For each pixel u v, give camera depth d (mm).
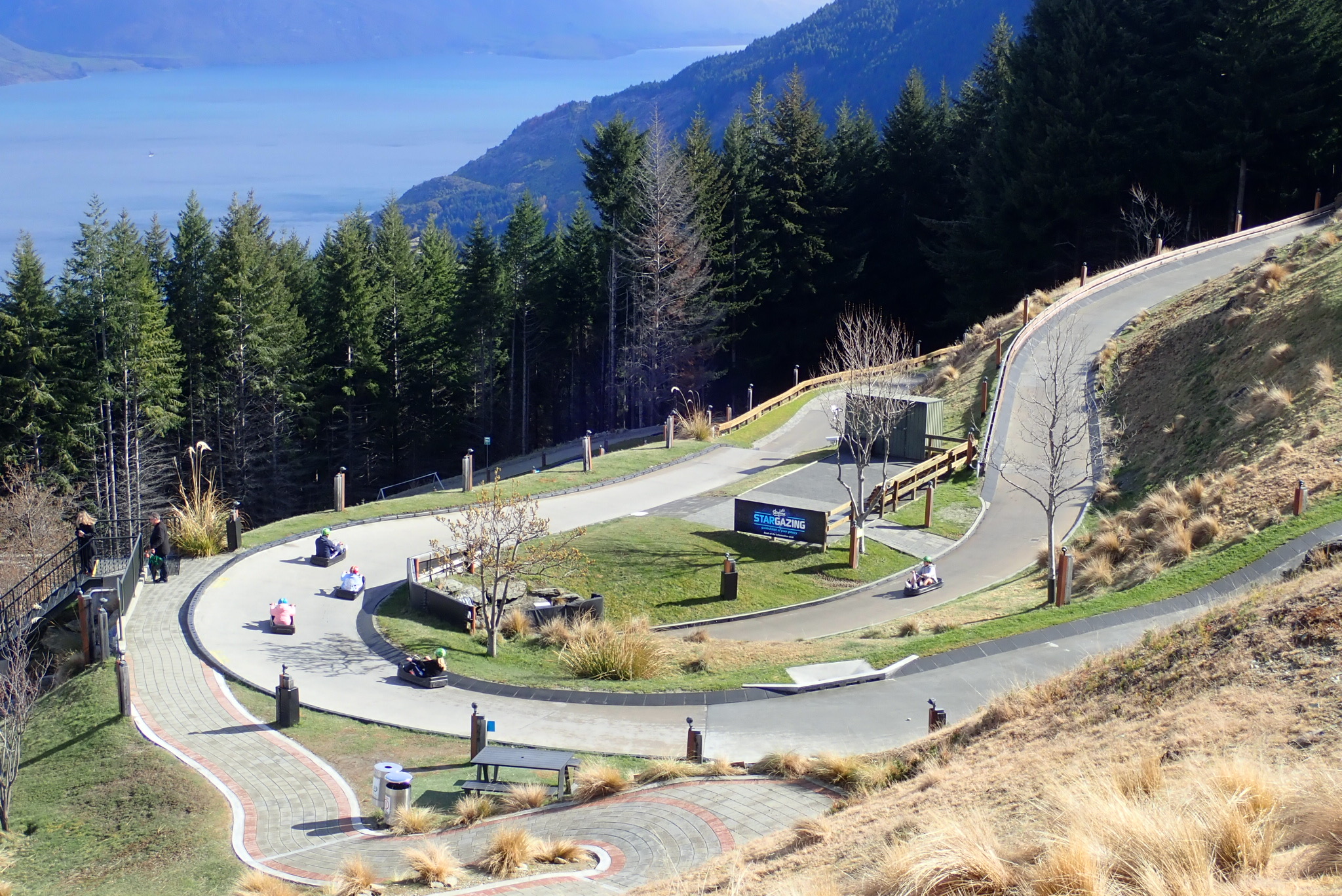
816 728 18203
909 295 72938
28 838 15836
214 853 14523
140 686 21031
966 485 35344
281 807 16062
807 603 27812
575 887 11500
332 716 19984
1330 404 25703
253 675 21812
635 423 71875
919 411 38000
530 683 21781
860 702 19234
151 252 65062
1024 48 62531
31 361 50594
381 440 71875
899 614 26250
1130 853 7152
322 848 14453
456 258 88062
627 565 29641
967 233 63812
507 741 18594
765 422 47250
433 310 74875
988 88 72062
